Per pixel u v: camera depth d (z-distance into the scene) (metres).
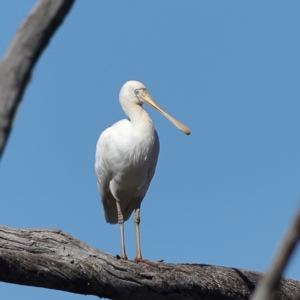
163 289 13.07
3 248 11.80
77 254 12.53
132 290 12.88
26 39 5.61
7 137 5.45
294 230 4.65
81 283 12.30
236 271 14.03
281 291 14.09
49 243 12.35
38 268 11.84
